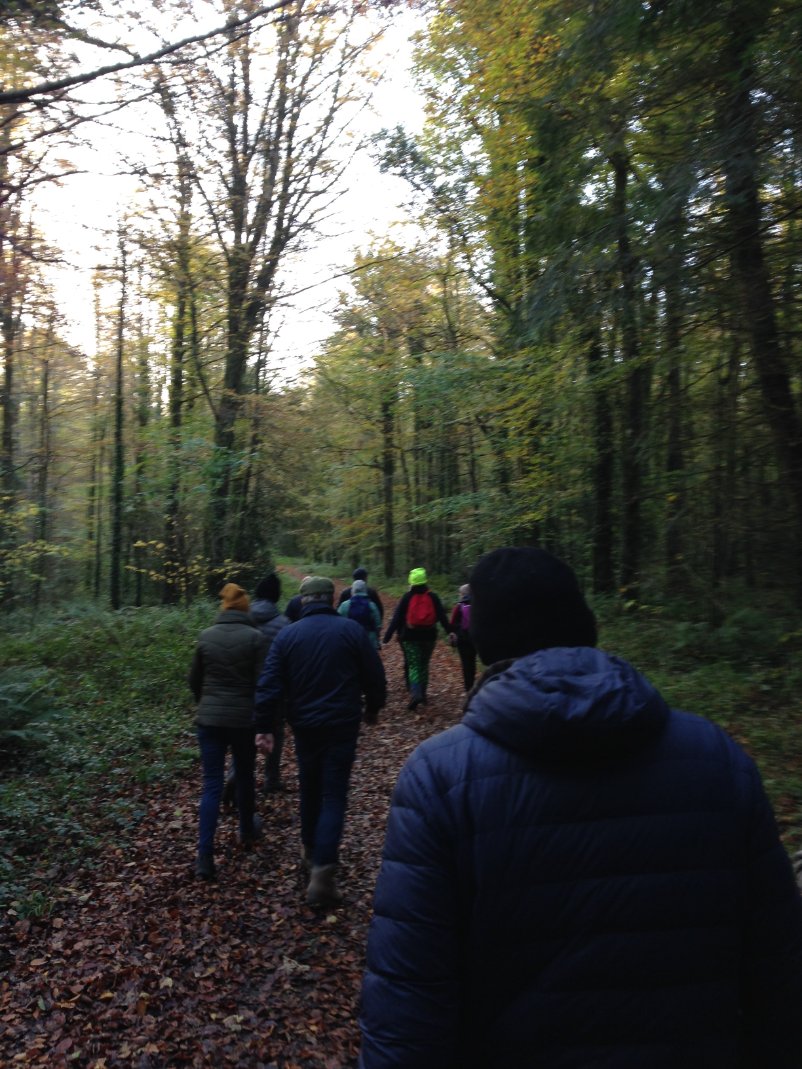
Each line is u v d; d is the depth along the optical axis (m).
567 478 14.73
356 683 4.95
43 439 22.72
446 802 1.41
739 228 7.71
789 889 1.44
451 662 14.62
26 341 14.23
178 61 6.45
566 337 10.62
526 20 12.59
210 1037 3.43
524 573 1.66
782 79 6.71
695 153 7.38
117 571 19.03
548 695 1.38
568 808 1.37
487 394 15.15
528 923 1.34
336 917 4.53
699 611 11.38
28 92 5.86
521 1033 1.32
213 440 18.48
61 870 5.13
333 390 23.89
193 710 9.30
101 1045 3.37
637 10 7.10
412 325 21.66
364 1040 1.35
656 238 7.78
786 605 9.74
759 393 9.07
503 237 15.91
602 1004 1.30
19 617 16.36
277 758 6.79
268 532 20.59
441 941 1.35
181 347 18.72
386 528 30.84
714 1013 1.32
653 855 1.35
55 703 8.59
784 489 9.10
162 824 6.01
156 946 4.19
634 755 1.41
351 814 6.28
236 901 4.72
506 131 14.16
